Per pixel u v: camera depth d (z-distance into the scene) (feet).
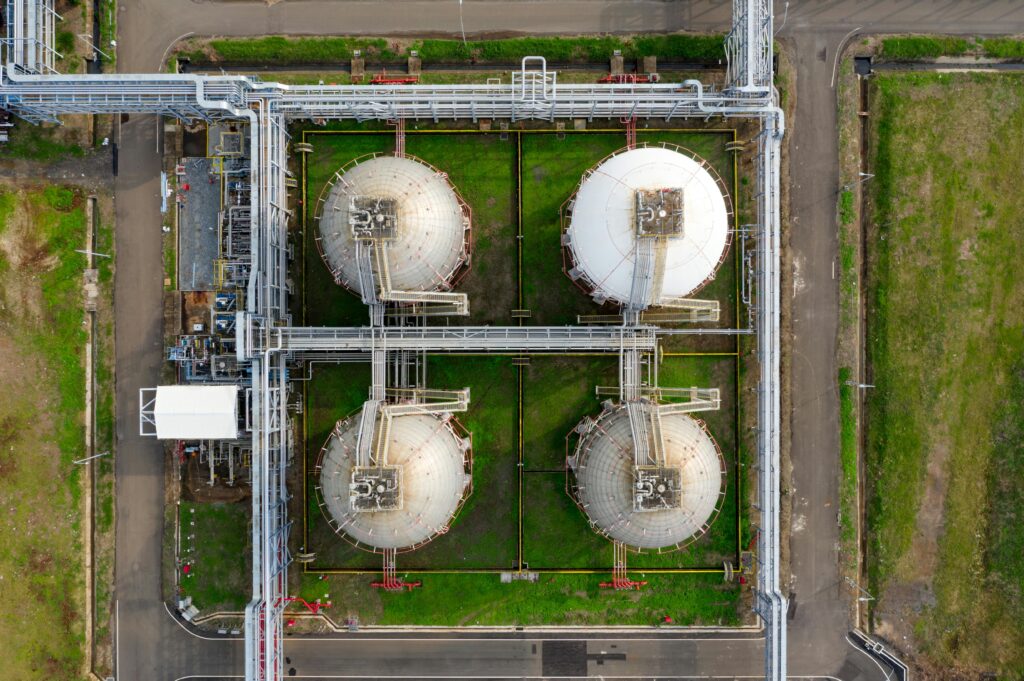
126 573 111.96
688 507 89.35
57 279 111.96
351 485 85.10
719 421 111.86
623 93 110.83
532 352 110.22
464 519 111.55
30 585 111.34
